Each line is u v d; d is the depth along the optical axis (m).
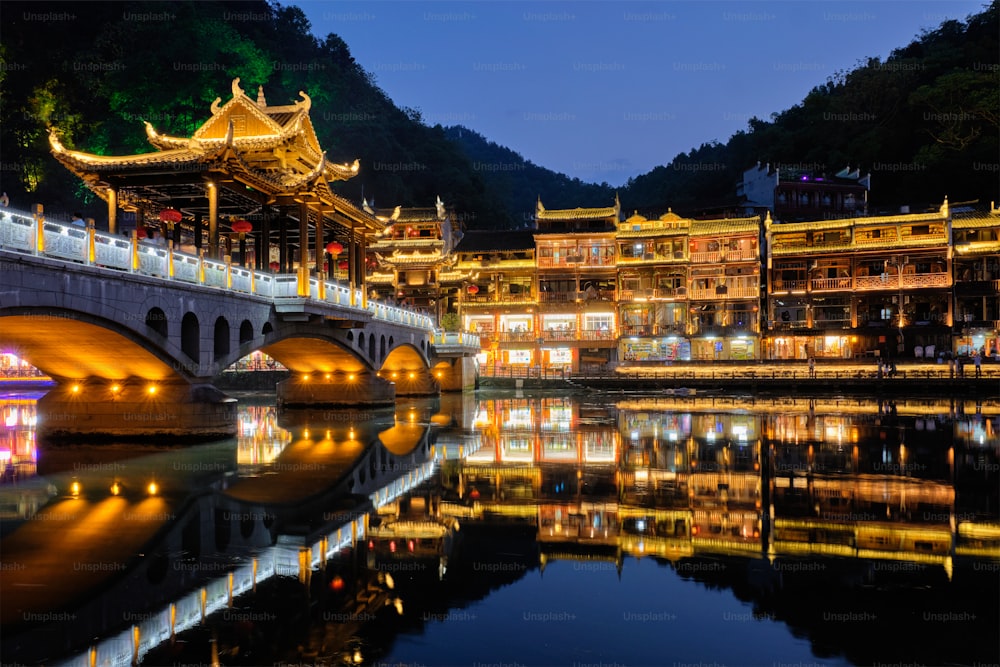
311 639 8.49
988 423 32.50
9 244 15.26
